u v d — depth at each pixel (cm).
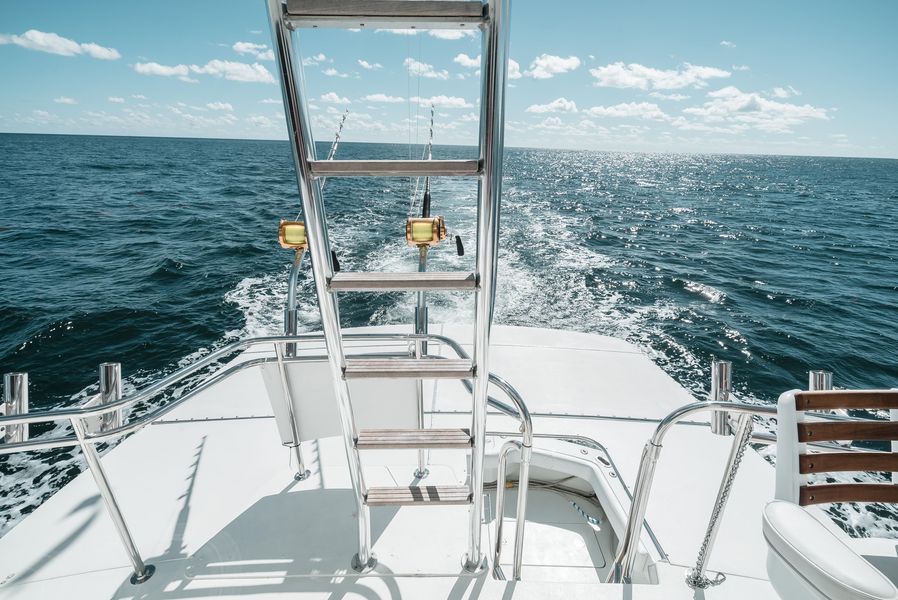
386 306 777
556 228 1627
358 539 154
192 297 909
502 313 814
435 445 132
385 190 2106
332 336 118
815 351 789
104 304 875
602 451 227
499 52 89
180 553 164
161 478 203
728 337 800
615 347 338
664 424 136
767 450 397
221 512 183
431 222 155
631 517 148
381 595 145
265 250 1258
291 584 150
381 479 201
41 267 1135
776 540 113
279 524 176
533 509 218
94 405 143
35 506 369
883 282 1225
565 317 816
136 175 3422
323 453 218
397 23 91
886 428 137
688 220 2147
